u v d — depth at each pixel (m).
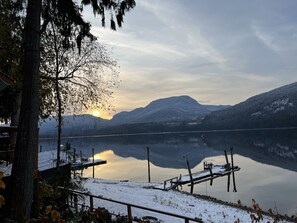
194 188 38.97
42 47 13.67
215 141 136.38
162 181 44.09
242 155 77.19
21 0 10.87
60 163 13.88
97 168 60.31
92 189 21.66
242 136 159.88
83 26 10.62
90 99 16.11
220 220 18.61
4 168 10.84
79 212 11.33
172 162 70.19
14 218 8.05
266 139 126.69
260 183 41.09
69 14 9.77
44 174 12.73
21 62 13.04
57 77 15.16
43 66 14.88
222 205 25.53
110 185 28.25
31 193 8.42
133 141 177.25
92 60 15.88
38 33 8.94
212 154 83.81
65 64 15.53
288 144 97.81
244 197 33.19
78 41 11.36
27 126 8.48
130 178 47.25
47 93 15.38
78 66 15.80
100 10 10.33
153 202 20.77
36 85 8.73
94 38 12.27
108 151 106.81
